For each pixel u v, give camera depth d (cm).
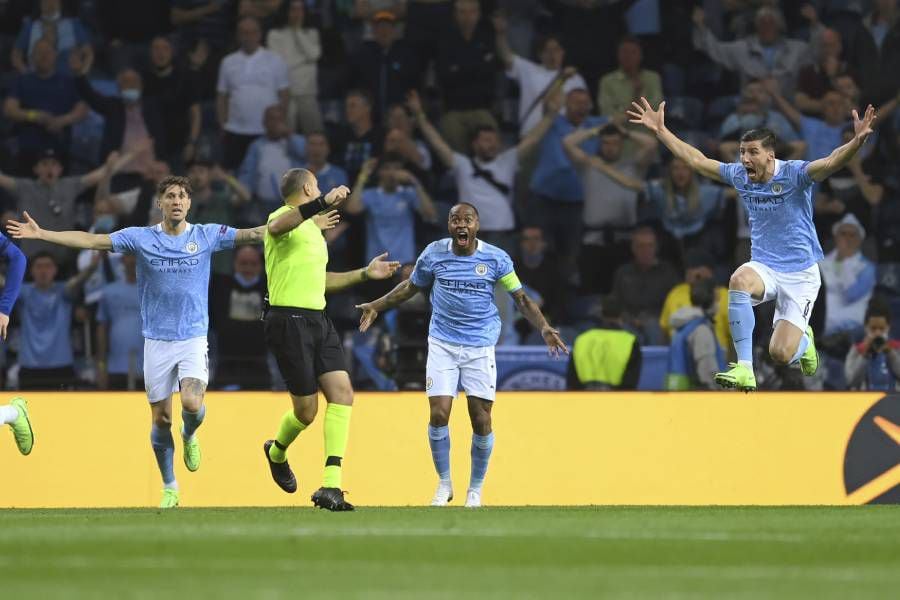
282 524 2920
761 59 6606
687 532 2720
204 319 3806
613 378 5088
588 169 6278
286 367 3412
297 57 6562
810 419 4562
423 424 4503
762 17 6588
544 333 4038
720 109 6581
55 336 5716
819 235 6259
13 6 6750
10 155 6431
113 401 4466
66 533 2648
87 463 4425
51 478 4403
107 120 6481
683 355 5200
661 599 1666
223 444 4450
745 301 3450
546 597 1678
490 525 2906
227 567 2045
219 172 6272
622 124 6400
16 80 6500
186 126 6525
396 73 6594
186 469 4431
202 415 3834
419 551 2292
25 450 3978
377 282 5997
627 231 6250
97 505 4400
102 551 2286
